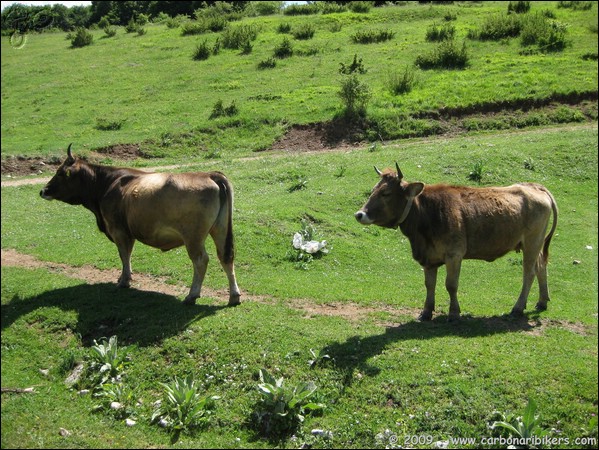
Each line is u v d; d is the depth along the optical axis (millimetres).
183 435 8711
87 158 28609
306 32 46188
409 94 33781
